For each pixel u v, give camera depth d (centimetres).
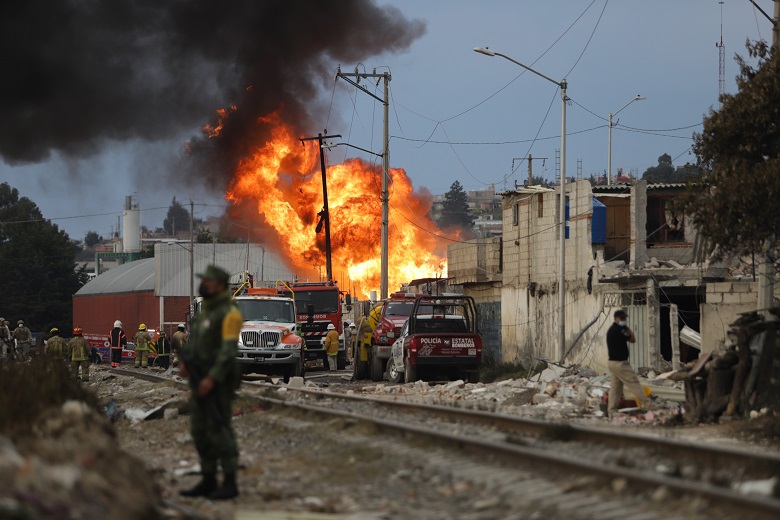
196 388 1936
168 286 16250
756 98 4106
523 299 8325
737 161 4225
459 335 6506
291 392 4928
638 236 6475
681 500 1639
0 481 1516
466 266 10088
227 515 1784
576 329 7000
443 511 1733
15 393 2636
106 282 18275
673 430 3400
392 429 2734
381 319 7625
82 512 1509
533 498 1766
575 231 7100
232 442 1964
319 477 2161
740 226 4112
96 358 13962
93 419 2523
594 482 1828
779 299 4825
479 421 3114
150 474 2188
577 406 4366
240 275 9331
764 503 1491
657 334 5866
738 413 3631
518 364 8044
